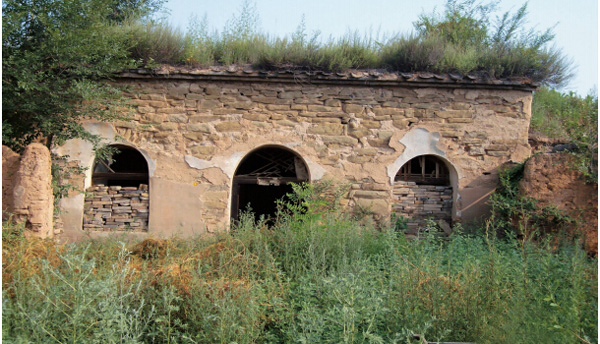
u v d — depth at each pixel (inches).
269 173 365.4
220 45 365.7
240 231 254.4
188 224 336.8
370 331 159.0
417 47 351.9
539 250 216.1
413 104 350.0
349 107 346.6
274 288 189.6
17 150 312.2
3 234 220.1
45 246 221.5
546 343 142.4
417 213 355.3
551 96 563.2
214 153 340.5
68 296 149.4
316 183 340.5
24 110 297.0
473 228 345.1
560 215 309.3
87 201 335.6
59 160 328.5
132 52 338.3
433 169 374.0
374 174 345.4
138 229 339.0
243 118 342.6
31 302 149.6
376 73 341.7
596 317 158.2
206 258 222.8
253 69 340.8
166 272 177.9
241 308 162.9
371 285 188.2
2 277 170.7
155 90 341.4
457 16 567.2
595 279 171.3
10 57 285.1
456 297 170.6
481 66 357.4
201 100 342.3
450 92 351.9
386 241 255.3
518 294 165.8
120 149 363.9
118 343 139.4
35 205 263.0
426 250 232.5
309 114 344.8
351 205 343.3
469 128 351.9
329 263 229.9
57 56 302.8
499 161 352.5
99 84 326.3
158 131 339.9
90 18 308.8
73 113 310.2
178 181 339.0
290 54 342.3
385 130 347.9
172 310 159.3
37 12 298.7
